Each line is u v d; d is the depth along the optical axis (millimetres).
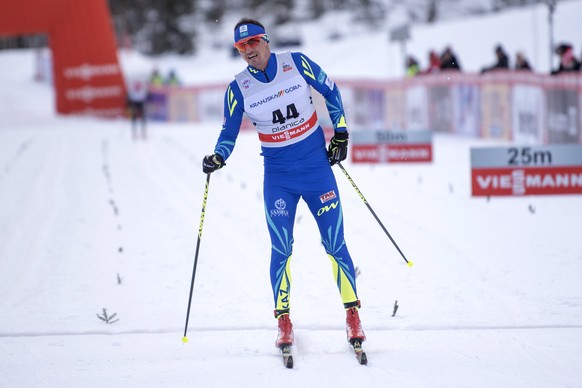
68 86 92312
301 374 13844
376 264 21656
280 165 15328
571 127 42844
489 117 54875
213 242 25406
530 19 99250
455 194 32750
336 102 15547
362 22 165875
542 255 21906
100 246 25469
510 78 51312
